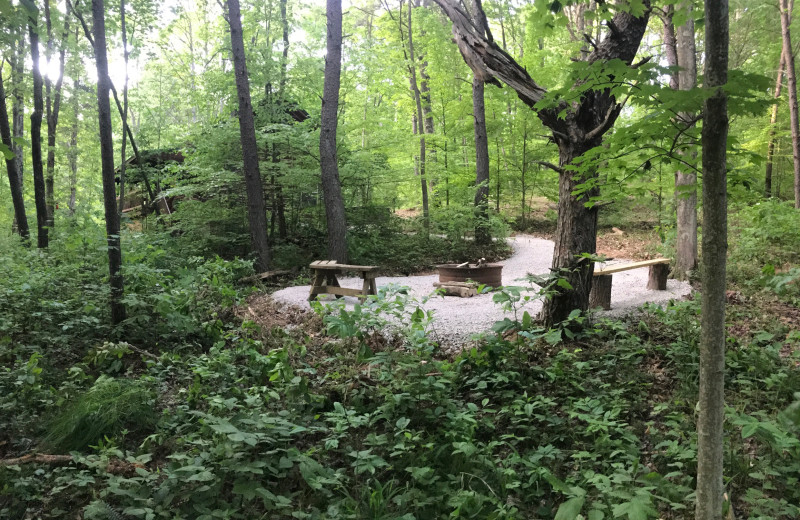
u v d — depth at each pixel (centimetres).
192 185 1284
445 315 685
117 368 499
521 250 1377
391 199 1633
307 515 271
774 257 883
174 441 363
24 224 1157
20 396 414
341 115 1542
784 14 1178
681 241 875
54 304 553
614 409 371
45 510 288
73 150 1748
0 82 1019
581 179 533
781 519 262
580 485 300
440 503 291
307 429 338
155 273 681
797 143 1177
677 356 467
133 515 273
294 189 1332
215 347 529
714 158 202
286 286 1029
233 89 1384
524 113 1524
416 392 394
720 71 198
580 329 556
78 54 1428
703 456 210
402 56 1688
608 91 532
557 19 329
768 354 446
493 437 370
